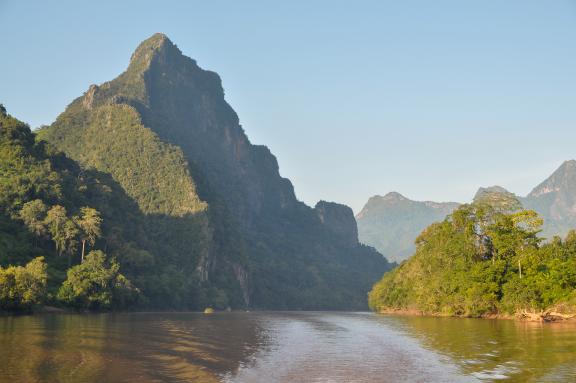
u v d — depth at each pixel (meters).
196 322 106.00
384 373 43.78
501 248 120.81
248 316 152.75
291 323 112.69
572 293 97.25
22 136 189.25
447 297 127.56
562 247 124.06
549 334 73.50
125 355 49.75
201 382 38.94
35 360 44.06
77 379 37.81
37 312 110.75
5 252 129.50
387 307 178.38
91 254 141.12
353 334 81.19
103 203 194.00
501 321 104.56
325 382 39.94
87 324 84.81
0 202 149.50
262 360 50.50
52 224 146.75
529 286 105.50
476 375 42.62
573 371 43.84
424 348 60.50
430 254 142.62
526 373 43.19
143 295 171.25
